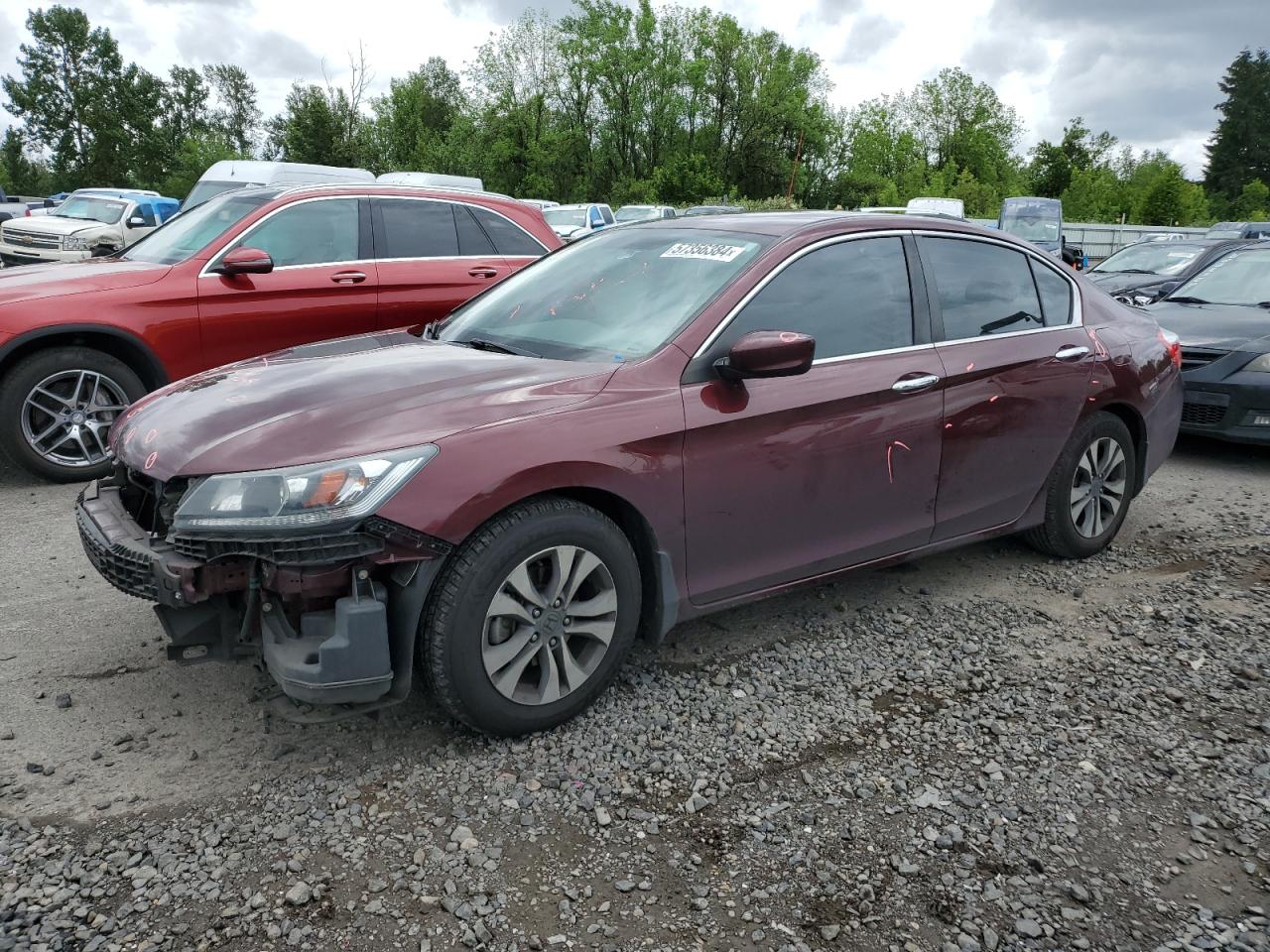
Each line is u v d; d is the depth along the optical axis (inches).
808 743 123.3
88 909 90.7
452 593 111.3
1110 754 122.0
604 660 125.6
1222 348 278.5
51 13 3690.9
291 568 105.3
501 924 90.4
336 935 88.5
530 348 141.8
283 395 122.6
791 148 2593.5
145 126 3718.0
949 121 3400.6
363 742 121.3
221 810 106.7
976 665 146.3
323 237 265.1
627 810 108.3
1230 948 89.4
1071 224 1254.3
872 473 148.7
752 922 91.7
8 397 226.1
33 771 113.4
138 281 239.1
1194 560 195.2
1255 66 4347.9
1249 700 136.3
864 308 150.9
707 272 143.5
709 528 132.6
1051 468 179.2
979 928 91.4
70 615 158.2
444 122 2790.4
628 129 2519.7
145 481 127.2
